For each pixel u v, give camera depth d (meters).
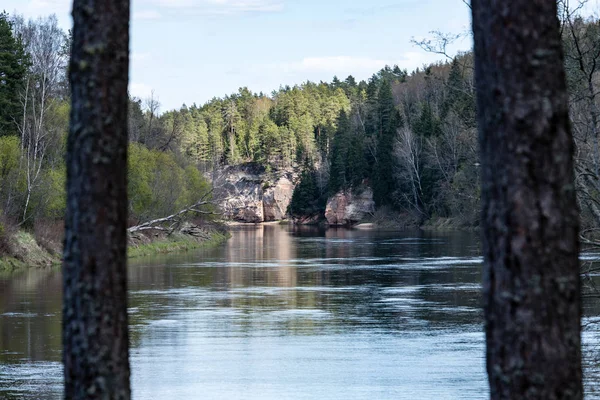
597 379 26.30
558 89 8.70
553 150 8.63
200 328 38.81
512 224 8.62
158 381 27.27
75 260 9.31
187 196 117.19
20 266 70.44
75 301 9.30
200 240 116.88
